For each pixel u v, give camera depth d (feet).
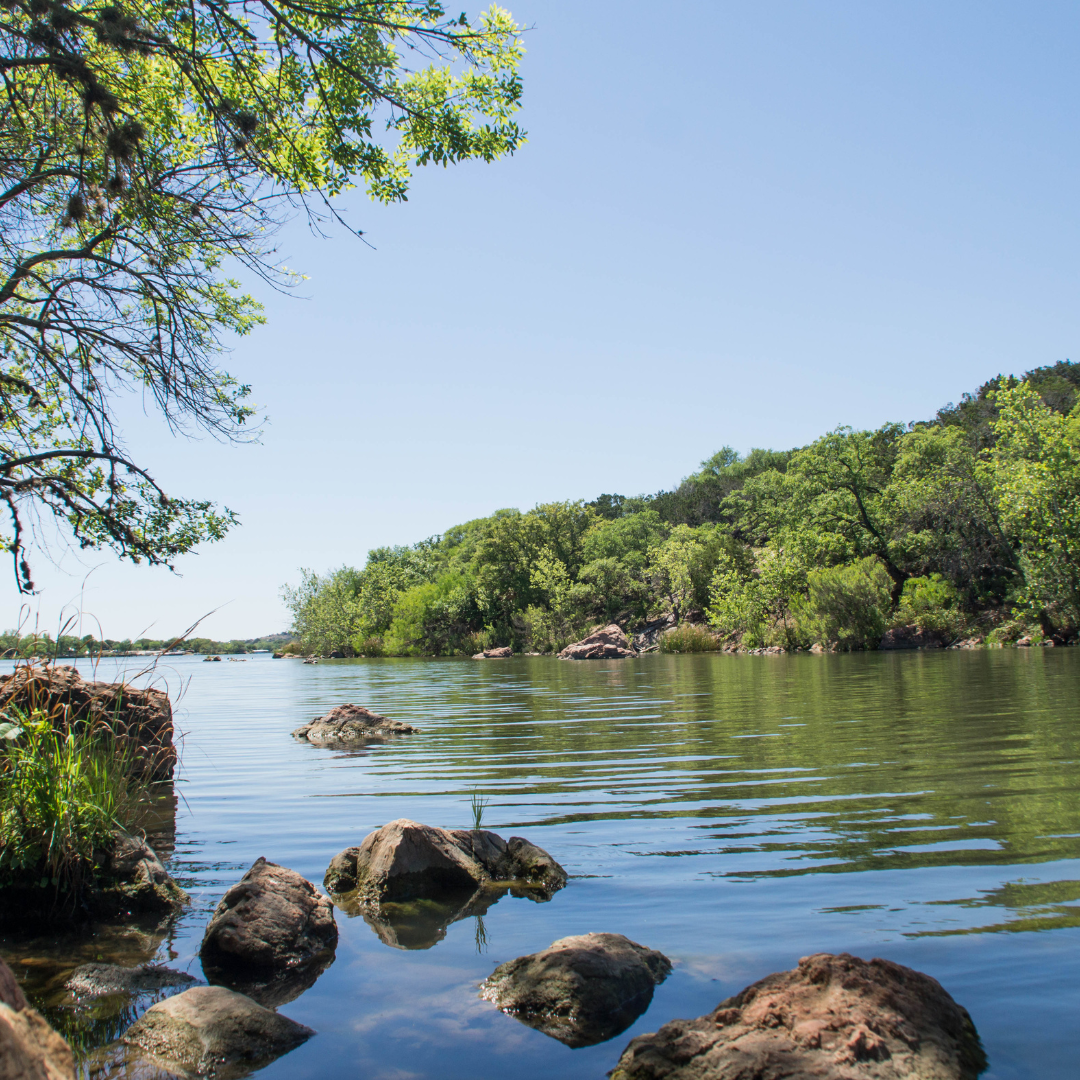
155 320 27.37
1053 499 109.81
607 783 29.37
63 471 29.71
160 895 17.89
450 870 18.85
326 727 48.24
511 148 26.73
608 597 207.00
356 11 21.07
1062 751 31.60
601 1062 10.63
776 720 45.37
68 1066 7.46
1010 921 14.58
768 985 11.05
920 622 124.26
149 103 25.02
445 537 393.91
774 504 178.09
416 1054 11.00
